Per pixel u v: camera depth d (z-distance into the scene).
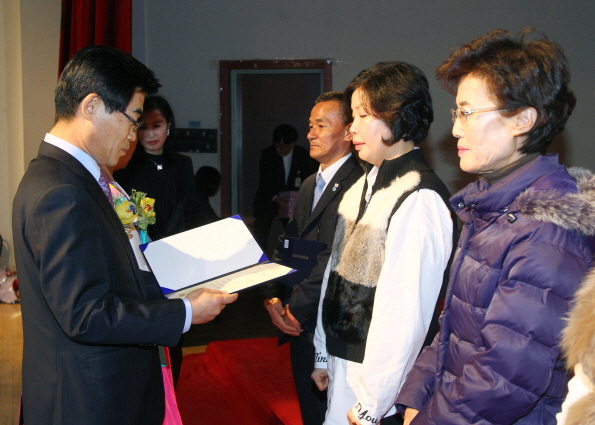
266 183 5.20
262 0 5.18
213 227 1.63
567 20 5.14
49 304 1.14
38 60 4.16
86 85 1.24
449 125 5.18
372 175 1.60
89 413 1.20
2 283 4.14
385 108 1.41
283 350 3.21
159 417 1.39
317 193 2.12
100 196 1.28
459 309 1.10
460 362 1.08
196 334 3.84
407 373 1.31
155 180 2.67
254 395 2.61
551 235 0.95
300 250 1.97
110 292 1.22
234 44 5.23
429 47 5.16
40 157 1.25
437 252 1.30
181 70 5.25
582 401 0.83
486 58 1.06
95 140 1.27
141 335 1.18
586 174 1.06
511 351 0.94
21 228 1.20
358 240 1.45
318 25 5.18
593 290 0.84
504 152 1.06
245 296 4.77
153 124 2.59
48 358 1.22
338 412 1.48
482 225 1.09
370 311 1.43
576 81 5.21
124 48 4.27
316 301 1.82
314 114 2.08
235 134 5.45
